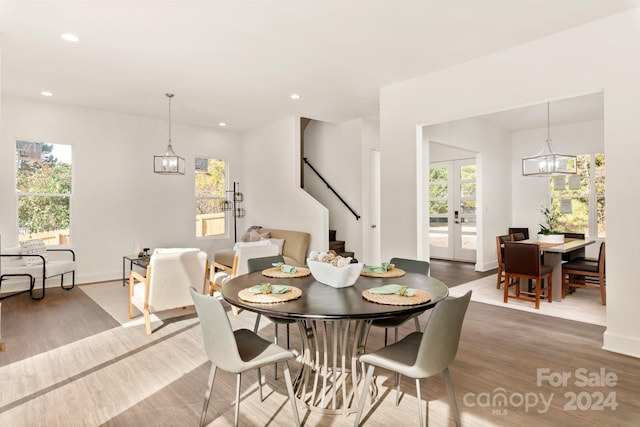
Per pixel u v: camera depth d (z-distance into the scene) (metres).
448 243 7.99
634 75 2.85
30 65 3.91
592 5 2.79
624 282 2.90
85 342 3.21
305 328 2.36
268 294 2.04
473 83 3.79
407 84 4.38
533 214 7.39
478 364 2.74
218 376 2.58
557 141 7.07
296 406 2.09
